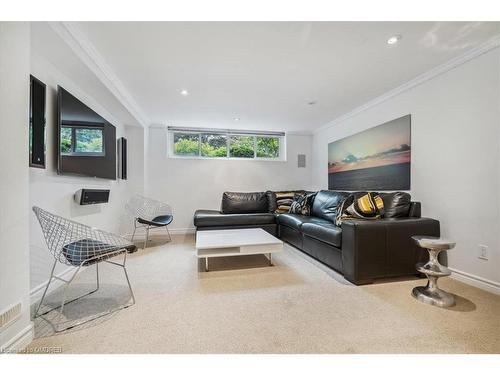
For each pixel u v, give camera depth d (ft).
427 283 6.96
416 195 8.96
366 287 7.10
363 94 10.30
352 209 8.74
